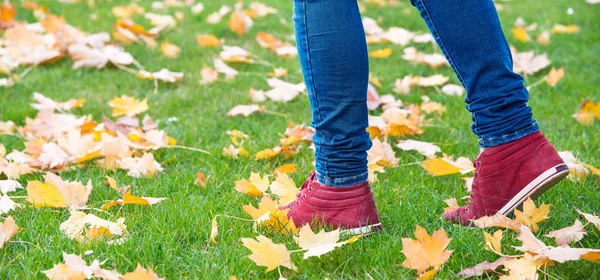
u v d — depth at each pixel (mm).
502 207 1539
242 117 2609
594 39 3594
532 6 4531
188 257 1447
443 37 1425
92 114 2652
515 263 1291
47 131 2350
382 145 2088
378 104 2656
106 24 4000
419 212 1683
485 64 1412
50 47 3404
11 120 2580
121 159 2102
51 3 4512
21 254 1453
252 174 1793
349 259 1422
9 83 2951
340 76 1390
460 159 1946
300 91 2785
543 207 1505
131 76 3141
